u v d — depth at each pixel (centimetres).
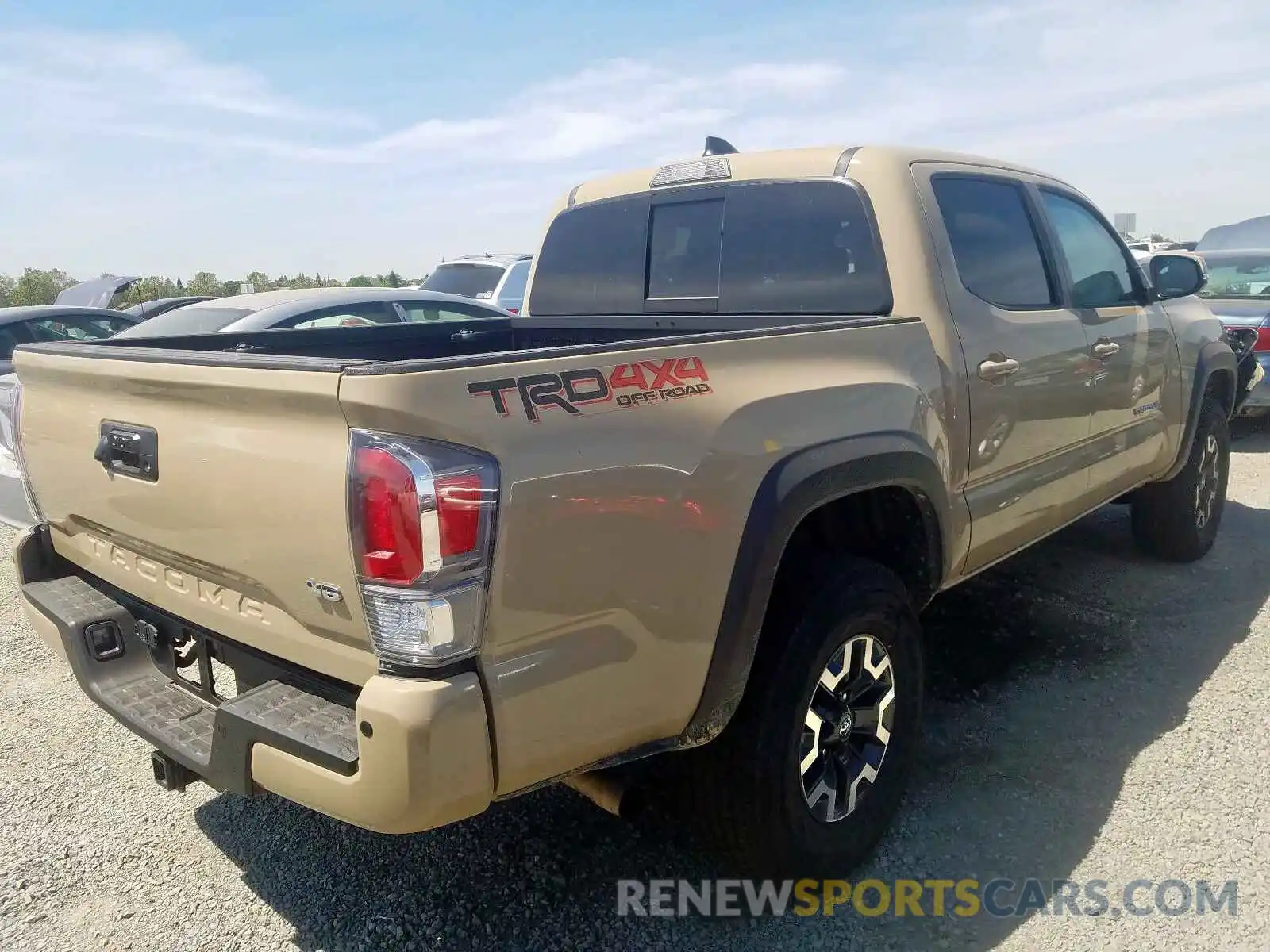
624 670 212
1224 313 845
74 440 262
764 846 253
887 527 304
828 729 266
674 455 217
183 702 248
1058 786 318
